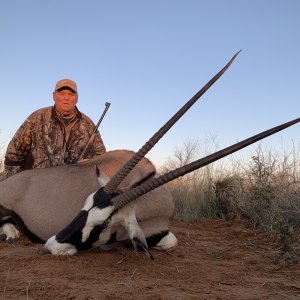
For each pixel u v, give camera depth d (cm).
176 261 217
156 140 187
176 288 172
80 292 161
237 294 169
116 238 207
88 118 314
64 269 188
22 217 253
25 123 300
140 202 220
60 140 301
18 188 255
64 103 296
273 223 310
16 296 158
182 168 187
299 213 313
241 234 304
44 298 156
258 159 372
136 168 221
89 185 244
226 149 178
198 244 271
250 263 221
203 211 404
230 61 182
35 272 184
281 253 227
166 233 234
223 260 228
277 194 344
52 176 255
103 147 312
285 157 383
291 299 166
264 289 178
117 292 163
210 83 183
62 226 243
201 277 191
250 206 358
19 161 306
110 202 195
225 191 396
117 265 200
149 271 194
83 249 203
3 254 221
